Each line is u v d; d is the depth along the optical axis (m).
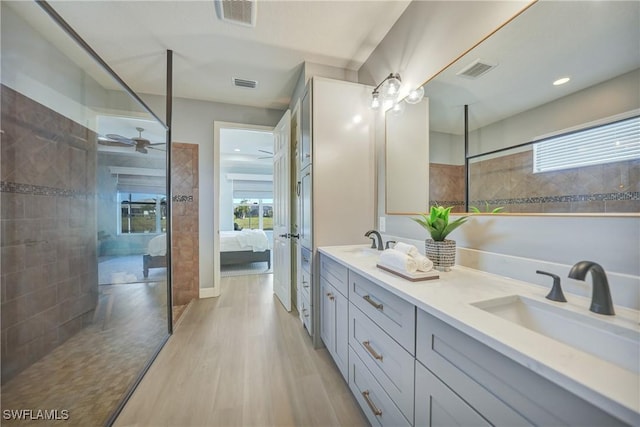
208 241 3.20
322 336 1.95
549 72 0.96
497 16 1.15
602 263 0.81
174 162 3.06
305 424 1.28
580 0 0.87
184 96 3.05
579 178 0.87
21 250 1.67
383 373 1.09
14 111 1.63
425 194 1.61
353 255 1.69
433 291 0.93
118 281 2.48
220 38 2.00
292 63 2.34
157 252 2.59
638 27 0.73
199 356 1.87
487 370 0.61
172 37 1.99
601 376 0.44
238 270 4.61
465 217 1.32
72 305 2.07
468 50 1.29
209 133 3.19
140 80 2.66
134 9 1.70
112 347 1.96
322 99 2.02
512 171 1.10
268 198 7.84
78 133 2.19
